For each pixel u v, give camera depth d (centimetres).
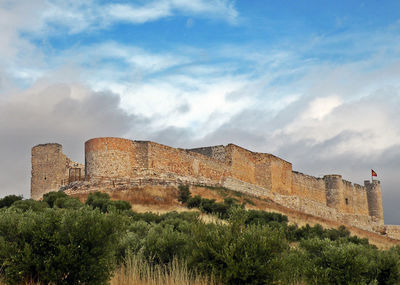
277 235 1734
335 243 2298
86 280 1438
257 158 7412
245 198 6025
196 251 1716
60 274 1421
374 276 2189
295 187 8050
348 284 1942
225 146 6819
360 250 2216
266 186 7338
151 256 1980
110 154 5231
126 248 2002
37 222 1516
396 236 9106
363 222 9275
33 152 6344
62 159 6312
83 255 1452
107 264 1516
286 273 1756
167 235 2081
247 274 1602
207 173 6241
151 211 4169
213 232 1780
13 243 1471
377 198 9844
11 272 1413
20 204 3978
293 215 5988
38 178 6253
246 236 1706
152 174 5428
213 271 1620
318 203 8312
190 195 5062
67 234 1498
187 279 1544
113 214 1591
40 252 1459
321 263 2073
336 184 8781
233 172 6731
